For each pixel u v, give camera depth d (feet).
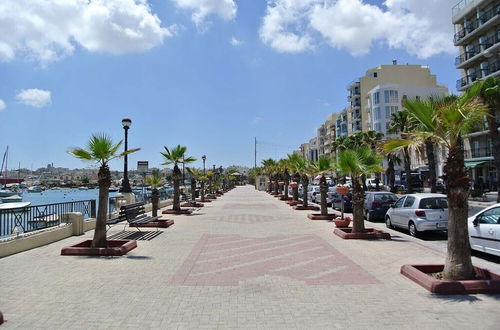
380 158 41.27
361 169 40.81
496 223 30.71
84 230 45.65
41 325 16.72
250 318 17.57
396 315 17.87
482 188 140.46
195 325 16.75
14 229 34.50
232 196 158.71
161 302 19.84
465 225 22.48
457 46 165.17
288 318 17.57
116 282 23.62
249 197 148.87
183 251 34.09
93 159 33.83
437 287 21.09
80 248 32.04
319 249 34.96
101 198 33.78
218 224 55.36
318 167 63.31
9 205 47.34
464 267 22.22
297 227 51.55
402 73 276.62
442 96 25.22
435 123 23.12
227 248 35.65
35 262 29.17
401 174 205.67
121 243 35.40
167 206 91.25
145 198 82.02
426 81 276.82
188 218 64.34
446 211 43.83
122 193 70.49
